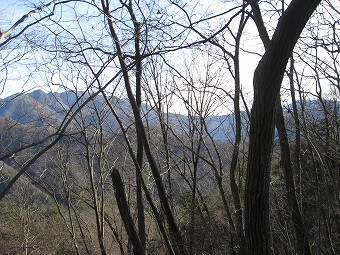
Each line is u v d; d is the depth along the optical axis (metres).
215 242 9.18
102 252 9.48
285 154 7.57
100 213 9.96
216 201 10.84
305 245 7.35
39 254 13.18
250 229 4.34
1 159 3.46
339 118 7.58
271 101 4.16
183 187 11.93
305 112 7.79
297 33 3.99
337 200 7.17
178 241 7.35
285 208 8.05
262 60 4.16
